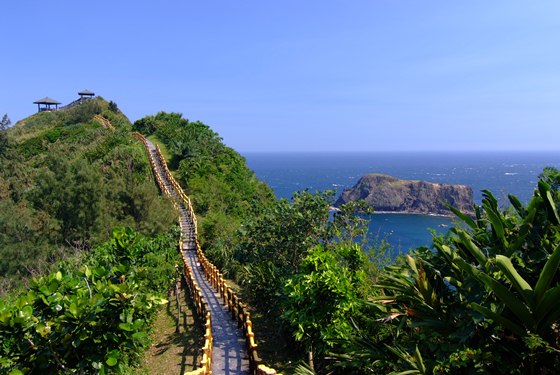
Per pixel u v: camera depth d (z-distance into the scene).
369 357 5.61
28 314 5.09
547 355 4.39
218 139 44.59
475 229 5.51
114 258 9.28
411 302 5.33
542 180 4.96
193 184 32.00
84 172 23.59
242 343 10.17
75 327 5.20
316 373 7.07
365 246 11.20
